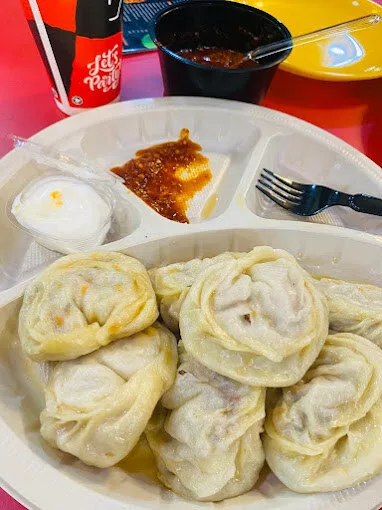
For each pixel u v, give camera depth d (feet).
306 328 0.70
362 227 1.04
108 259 0.84
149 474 0.72
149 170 1.09
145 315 0.75
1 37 1.31
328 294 0.86
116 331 0.72
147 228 0.91
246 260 0.78
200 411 0.69
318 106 1.27
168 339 0.77
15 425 0.68
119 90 1.14
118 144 1.12
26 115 1.14
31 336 0.72
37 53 1.29
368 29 1.36
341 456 0.67
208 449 0.66
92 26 0.93
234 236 0.94
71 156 0.98
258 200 1.07
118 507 0.60
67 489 0.61
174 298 0.82
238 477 0.68
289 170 1.13
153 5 1.42
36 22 0.93
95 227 0.91
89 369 0.69
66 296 0.74
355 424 0.69
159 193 1.05
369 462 0.65
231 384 0.71
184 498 0.67
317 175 1.12
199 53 1.17
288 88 1.32
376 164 1.08
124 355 0.72
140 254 0.91
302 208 1.02
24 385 0.78
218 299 0.73
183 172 1.10
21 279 0.90
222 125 1.13
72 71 1.01
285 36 1.07
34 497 0.59
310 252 0.97
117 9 0.94
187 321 0.72
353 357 0.73
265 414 0.72
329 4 1.42
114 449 0.66
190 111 1.11
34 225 0.89
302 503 0.63
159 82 1.27
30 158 0.97
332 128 1.22
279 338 0.69
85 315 0.75
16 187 0.97
